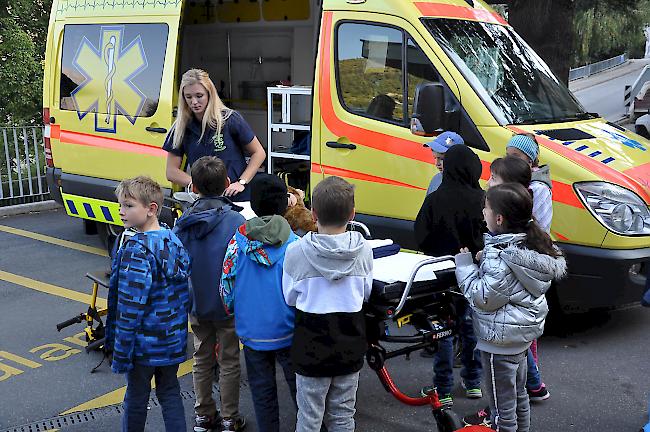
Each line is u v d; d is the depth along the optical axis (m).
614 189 4.80
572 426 4.08
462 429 3.28
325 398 3.24
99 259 7.57
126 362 3.29
